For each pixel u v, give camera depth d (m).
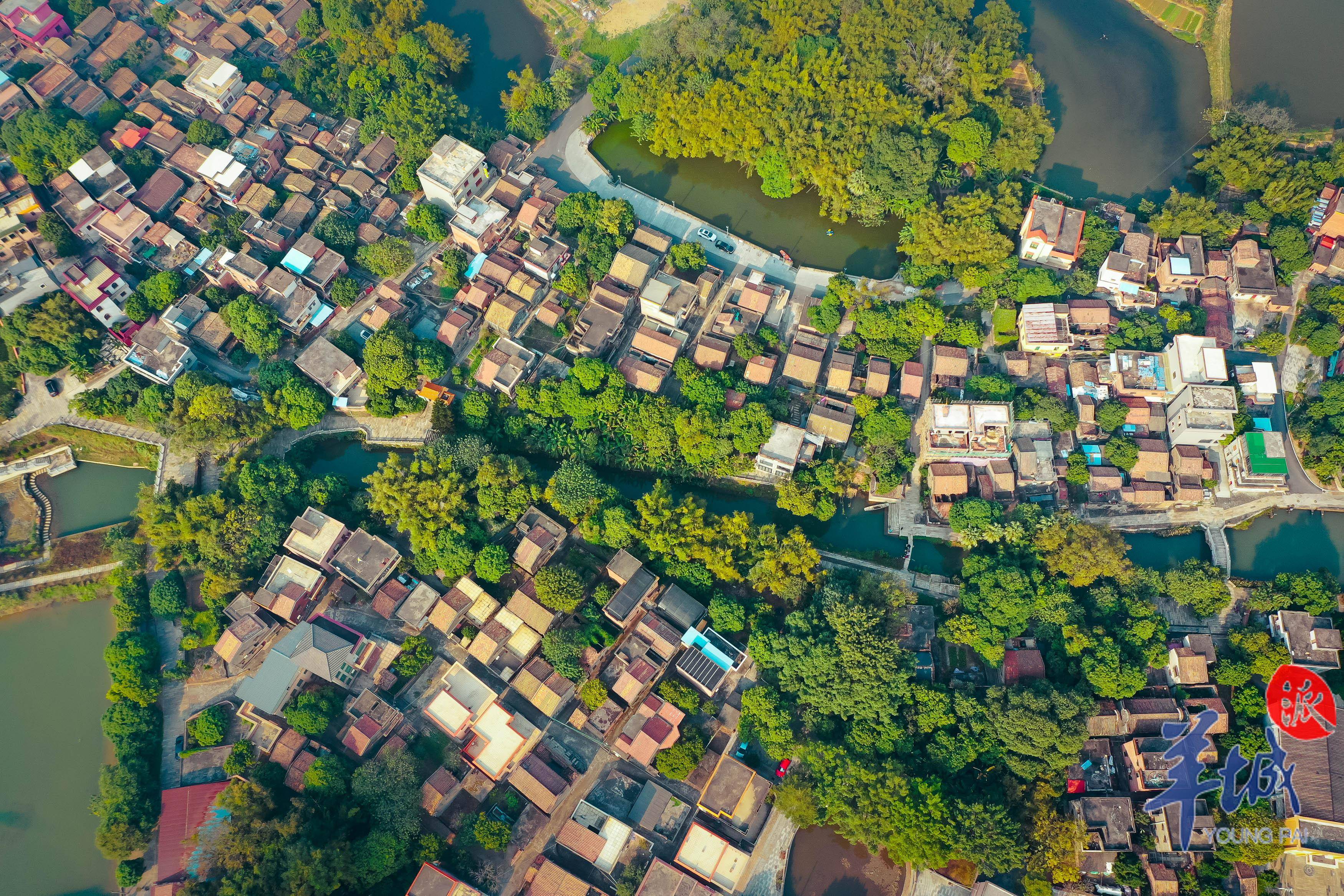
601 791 131.12
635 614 138.62
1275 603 134.62
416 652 137.50
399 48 182.38
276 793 127.62
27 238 163.62
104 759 136.75
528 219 167.12
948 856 119.00
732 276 165.00
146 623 142.62
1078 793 125.06
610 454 151.50
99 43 185.62
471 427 153.12
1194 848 120.56
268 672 132.62
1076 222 159.62
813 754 124.56
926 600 141.75
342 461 157.38
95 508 154.12
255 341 156.25
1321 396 146.12
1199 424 142.38
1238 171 160.00
